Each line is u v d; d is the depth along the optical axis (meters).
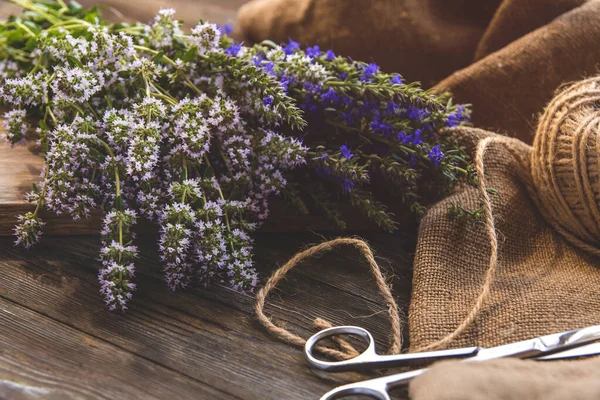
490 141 0.61
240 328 0.55
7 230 0.60
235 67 0.60
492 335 0.54
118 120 0.55
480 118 0.70
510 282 0.58
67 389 0.51
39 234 0.58
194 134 0.56
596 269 0.58
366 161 0.64
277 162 0.60
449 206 0.61
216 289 0.58
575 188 0.58
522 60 0.69
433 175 0.62
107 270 0.54
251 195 0.60
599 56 0.68
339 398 0.51
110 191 0.58
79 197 0.56
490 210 0.57
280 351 0.54
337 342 0.55
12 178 0.62
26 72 0.67
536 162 0.61
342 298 0.58
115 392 0.51
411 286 0.59
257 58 0.61
